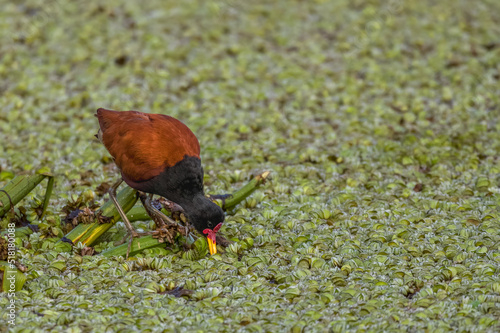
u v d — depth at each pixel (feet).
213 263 28.48
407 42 58.23
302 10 65.10
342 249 29.12
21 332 23.13
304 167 38.63
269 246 29.89
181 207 29.32
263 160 39.75
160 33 59.72
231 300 25.57
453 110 46.06
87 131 43.75
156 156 27.43
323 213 32.50
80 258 28.66
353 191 35.60
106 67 53.83
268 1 67.10
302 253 29.17
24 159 39.14
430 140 41.47
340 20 62.95
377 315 24.11
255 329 23.30
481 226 30.60
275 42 59.21
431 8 64.75
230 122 45.70
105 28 60.49
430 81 50.49
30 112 46.50
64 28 60.34
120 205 30.32
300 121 45.55
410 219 31.86
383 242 29.96
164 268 28.37
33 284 26.71
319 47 57.26
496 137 41.50
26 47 57.21
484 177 35.53
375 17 62.85
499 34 58.70
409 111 46.75
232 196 33.19
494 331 22.57
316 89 50.19
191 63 54.24
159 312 24.70
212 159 39.88
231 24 62.08
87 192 34.35
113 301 25.68
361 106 47.52
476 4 66.13
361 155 40.19
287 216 32.68
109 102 48.03
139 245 29.53
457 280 26.40
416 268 27.45
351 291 25.82
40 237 30.37
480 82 50.37
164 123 28.40
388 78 51.60
